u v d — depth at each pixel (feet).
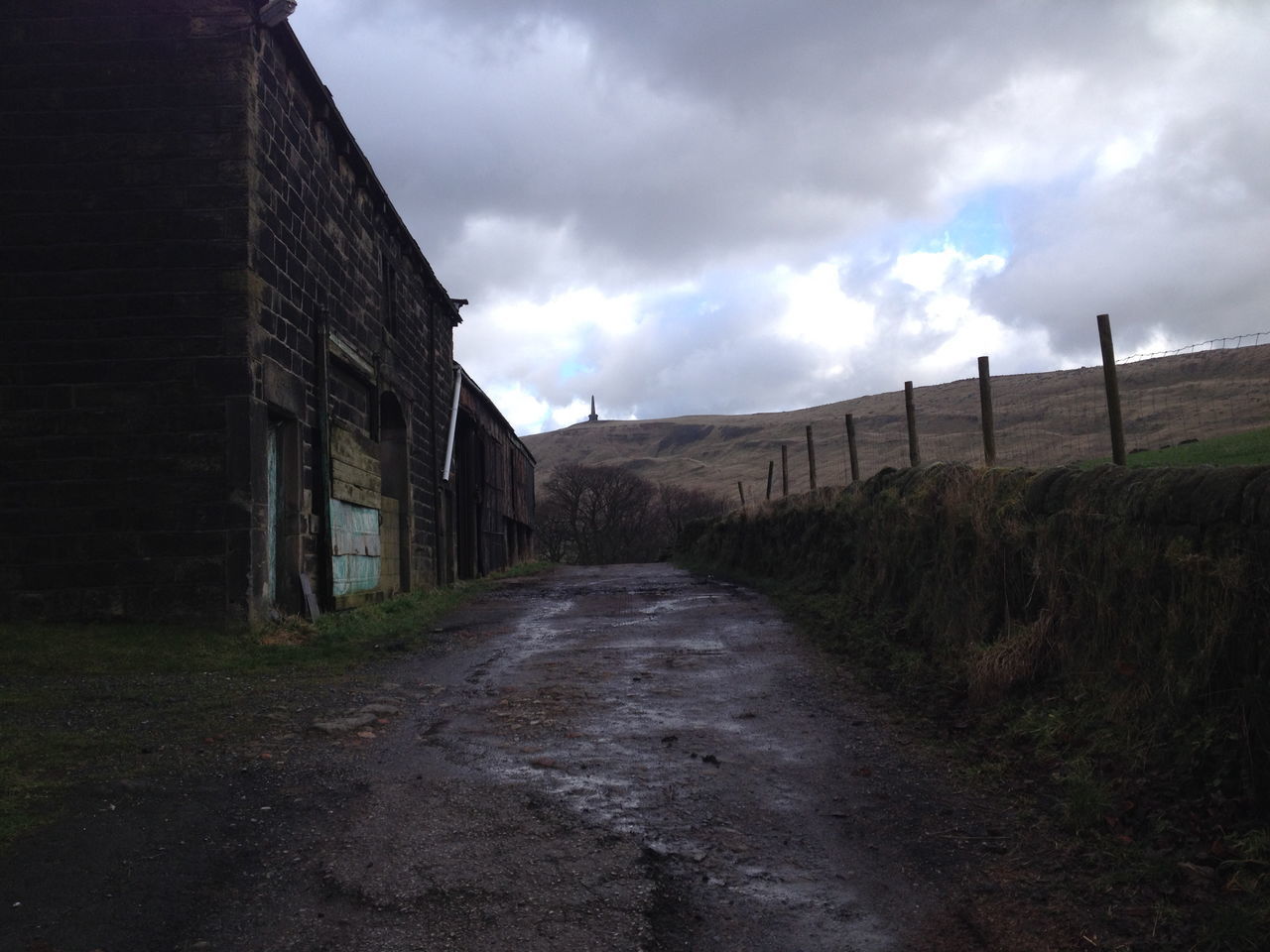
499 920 12.35
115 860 13.99
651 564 115.85
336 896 12.98
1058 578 21.38
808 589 45.06
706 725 22.40
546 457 530.68
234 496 33.09
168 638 31.32
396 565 56.49
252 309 33.88
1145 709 17.07
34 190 33.76
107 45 34.19
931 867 14.20
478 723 22.66
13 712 22.43
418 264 63.21
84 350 33.42
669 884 13.57
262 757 19.26
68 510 32.94
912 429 39.91
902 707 23.34
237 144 34.06
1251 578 15.21
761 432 445.37
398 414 58.65
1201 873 12.89
